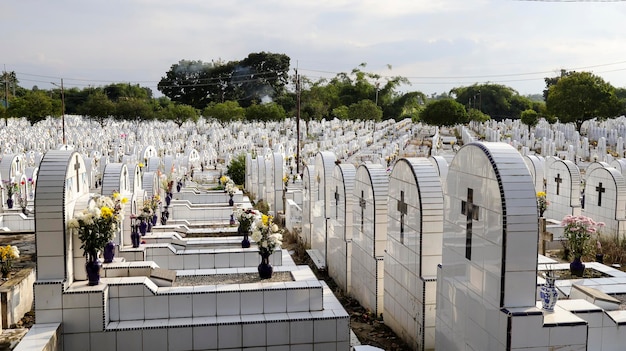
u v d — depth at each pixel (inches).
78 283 324.2
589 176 689.0
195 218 817.5
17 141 1892.2
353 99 3668.8
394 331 374.0
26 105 2659.9
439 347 307.9
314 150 1756.9
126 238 481.1
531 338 228.4
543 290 245.9
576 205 724.7
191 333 319.0
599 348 281.9
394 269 373.1
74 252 328.8
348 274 469.4
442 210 323.9
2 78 3909.9
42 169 317.7
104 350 314.2
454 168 287.4
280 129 2529.5
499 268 235.5
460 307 277.1
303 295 341.4
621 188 622.8
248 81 4013.3
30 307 405.1
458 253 280.4
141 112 2962.6
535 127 2437.3
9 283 378.0
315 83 3838.6
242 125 2647.6
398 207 365.1
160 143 1937.7
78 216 315.6
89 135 2151.8
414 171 336.8
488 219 246.8
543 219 594.2
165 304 328.5
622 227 624.4
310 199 638.5
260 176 1061.8
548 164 791.7
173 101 4037.9
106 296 317.1
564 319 235.1
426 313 321.1
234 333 322.7
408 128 2736.2
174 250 475.5
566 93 2128.4
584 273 421.4
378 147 1887.3
